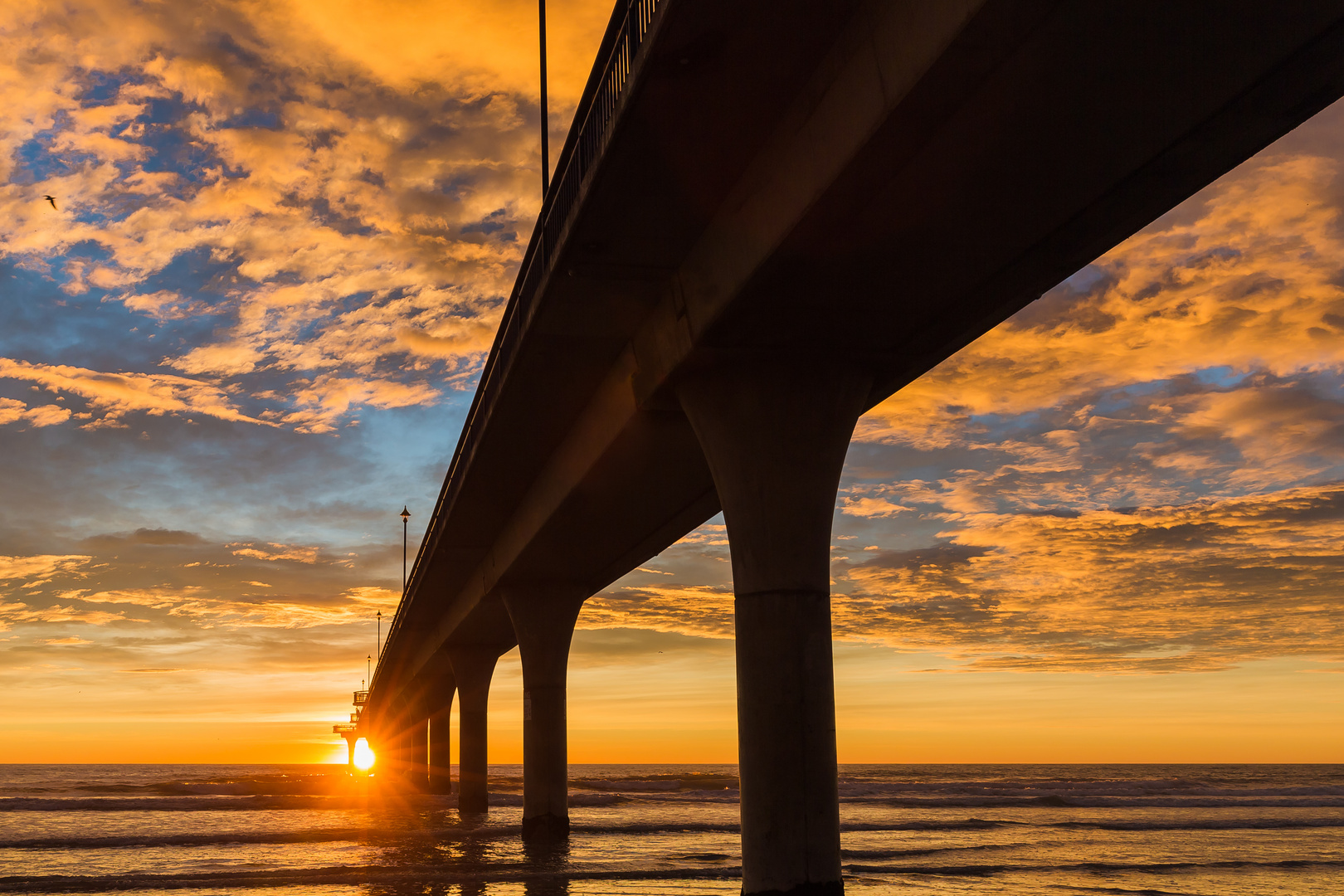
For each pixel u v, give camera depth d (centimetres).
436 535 3756
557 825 3384
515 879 2578
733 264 1441
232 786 10419
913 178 1143
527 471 2844
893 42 1000
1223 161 1144
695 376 1677
